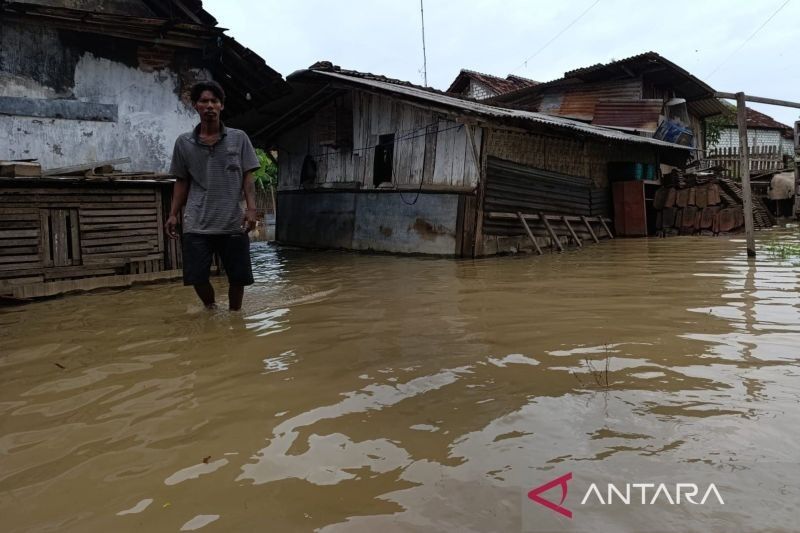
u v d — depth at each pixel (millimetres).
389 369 3021
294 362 3227
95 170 7562
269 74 9523
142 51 8719
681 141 18297
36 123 7969
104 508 1759
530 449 2008
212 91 4609
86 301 6180
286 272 8398
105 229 7324
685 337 3439
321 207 14367
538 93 21266
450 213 10516
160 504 1767
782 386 2518
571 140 12609
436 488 1784
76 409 2619
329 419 2369
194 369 3168
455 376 2854
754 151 22656
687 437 2043
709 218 14305
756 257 8023
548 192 12117
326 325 4191
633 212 13984
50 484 1923
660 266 7414
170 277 7789
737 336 3416
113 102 8508
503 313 4434
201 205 4711
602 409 2330
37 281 6758
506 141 10891
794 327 3611
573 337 3543
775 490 1684
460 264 8883
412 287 6195
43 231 6855
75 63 8219
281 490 1816
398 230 11680
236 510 1714
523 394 2551
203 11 8969
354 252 12680
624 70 18250
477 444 2070
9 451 2195
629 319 4027
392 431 2221
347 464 1971
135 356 3502
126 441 2242
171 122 8992
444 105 9727
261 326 4238
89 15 7809
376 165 12570
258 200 24703
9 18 7715
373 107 12578
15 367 3383
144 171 8766
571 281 6234
